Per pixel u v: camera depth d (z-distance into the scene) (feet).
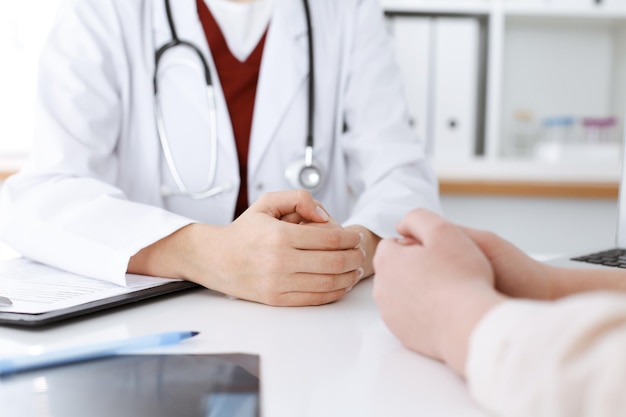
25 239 2.27
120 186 3.22
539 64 9.94
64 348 1.27
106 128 3.04
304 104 3.38
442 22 8.10
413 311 1.22
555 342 0.75
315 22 3.50
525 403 0.75
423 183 3.02
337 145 3.49
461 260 1.20
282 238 1.80
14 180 2.64
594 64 10.00
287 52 3.36
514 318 0.85
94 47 3.03
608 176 5.64
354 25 3.51
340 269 1.81
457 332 1.05
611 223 5.53
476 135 9.05
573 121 9.11
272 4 3.51
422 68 8.14
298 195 2.02
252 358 1.28
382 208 2.60
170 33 3.31
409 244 1.33
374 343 1.42
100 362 1.24
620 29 9.72
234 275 1.86
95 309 1.65
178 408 1.00
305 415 1.01
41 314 1.55
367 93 3.38
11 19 7.80
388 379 1.18
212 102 3.24
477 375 0.86
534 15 8.93
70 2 3.12
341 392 1.11
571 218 5.56
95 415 0.97
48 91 2.89
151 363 1.23
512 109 10.02
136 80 3.23
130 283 2.00
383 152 3.14
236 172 3.26
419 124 8.23
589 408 0.68
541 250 5.60
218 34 3.33
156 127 3.23
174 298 1.92
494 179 5.52
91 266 2.03
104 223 2.21
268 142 3.30
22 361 1.18
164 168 3.25
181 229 2.08
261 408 1.03
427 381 1.16
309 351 1.36
